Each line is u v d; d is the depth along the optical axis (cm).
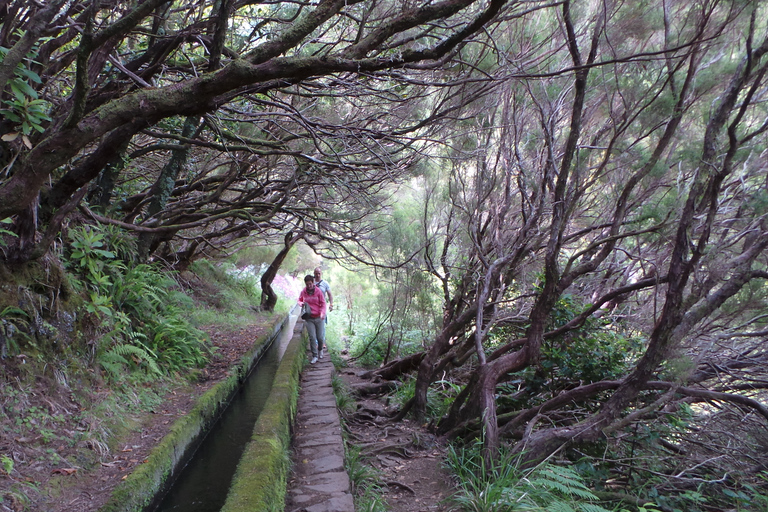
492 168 680
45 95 489
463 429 608
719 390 509
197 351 760
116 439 436
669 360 443
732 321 499
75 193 471
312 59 327
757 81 362
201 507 411
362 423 732
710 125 389
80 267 572
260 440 432
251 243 1664
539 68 538
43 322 445
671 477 475
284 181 921
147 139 920
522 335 753
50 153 318
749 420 510
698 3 411
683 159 408
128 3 480
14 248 430
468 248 762
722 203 458
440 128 642
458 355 722
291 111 537
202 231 1223
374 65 341
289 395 604
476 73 543
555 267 480
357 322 1620
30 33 297
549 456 448
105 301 522
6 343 395
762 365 502
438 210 849
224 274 1534
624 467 509
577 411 549
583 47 535
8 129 427
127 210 858
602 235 590
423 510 459
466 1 339
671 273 421
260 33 614
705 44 411
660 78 450
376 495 468
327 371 903
